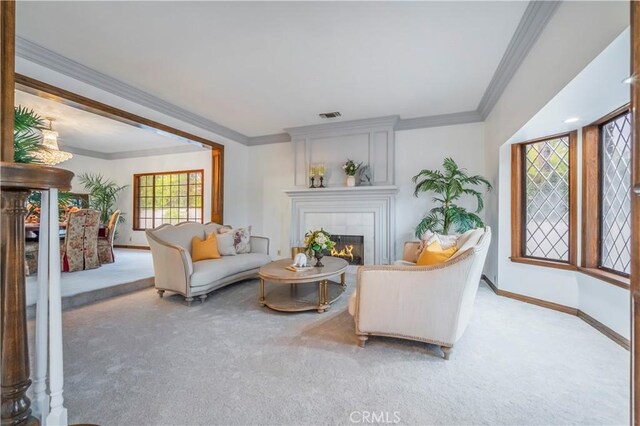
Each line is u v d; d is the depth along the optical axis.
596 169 2.86
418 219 4.84
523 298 3.42
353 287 4.05
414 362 2.08
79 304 3.37
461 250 2.26
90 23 2.40
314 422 1.52
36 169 1.01
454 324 2.09
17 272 1.14
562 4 2.05
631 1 0.89
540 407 1.62
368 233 5.01
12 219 1.12
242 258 4.13
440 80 3.44
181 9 2.25
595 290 2.68
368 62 3.03
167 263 3.46
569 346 2.31
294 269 3.25
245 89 3.68
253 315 3.02
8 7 1.15
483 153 4.48
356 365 2.04
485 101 3.98
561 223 3.21
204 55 2.89
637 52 0.87
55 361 1.15
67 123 5.06
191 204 7.17
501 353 2.20
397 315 2.23
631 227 0.90
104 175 7.68
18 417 1.11
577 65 1.87
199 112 4.54
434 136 4.73
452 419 1.54
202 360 2.12
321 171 5.19
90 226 4.89
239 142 5.88
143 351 2.25
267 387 1.80
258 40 2.65
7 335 1.11
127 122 4.02
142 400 1.68
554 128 2.95
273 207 5.93
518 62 2.86
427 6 2.22
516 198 3.55
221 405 1.64
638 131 0.87
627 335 2.28
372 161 4.98
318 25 2.44
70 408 1.61
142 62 3.02
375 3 2.19
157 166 7.37
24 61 2.69
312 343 2.38
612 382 1.84
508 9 2.25
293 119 4.89
